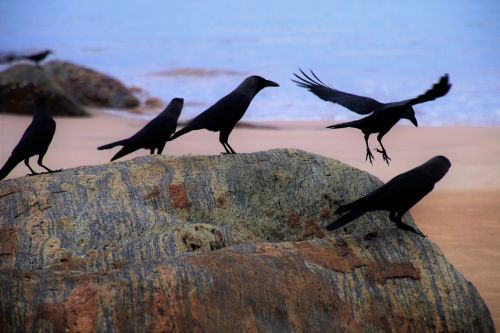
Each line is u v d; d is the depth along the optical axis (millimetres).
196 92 42688
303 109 36594
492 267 16141
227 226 11805
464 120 33750
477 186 23547
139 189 12156
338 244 10445
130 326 8836
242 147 29094
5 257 10852
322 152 28375
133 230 11336
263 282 9578
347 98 12039
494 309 13695
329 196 12695
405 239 10625
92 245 11094
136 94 41906
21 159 13219
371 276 10062
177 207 12133
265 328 9273
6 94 36562
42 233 11195
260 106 37156
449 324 9922
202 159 12891
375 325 9711
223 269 9555
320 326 9492
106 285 9062
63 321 8711
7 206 11672
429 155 27766
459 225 19516
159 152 13930
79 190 11984
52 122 13461
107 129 33562
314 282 9781
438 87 9664
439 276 10234
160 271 9352
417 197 10344
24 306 8773
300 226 12445
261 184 12680
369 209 10188
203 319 9094
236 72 47094
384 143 29859
